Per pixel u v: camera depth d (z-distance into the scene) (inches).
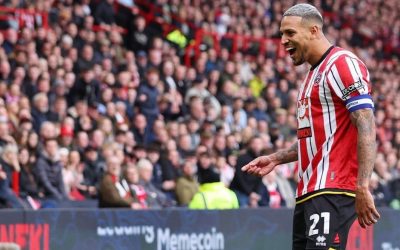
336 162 402.6
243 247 786.8
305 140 412.2
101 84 1162.0
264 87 1449.3
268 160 447.5
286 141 1173.7
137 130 1105.4
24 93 1064.8
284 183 992.2
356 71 397.1
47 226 678.5
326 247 397.7
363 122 390.3
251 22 1720.0
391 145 1430.9
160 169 986.7
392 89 1792.6
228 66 1379.2
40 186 855.1
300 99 416.8
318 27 412.5
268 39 1641.2
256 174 448.8
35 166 854.5
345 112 402.3
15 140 860.0
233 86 1360.7
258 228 797.9
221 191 813.2
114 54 1323.8
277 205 962.1
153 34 1494.8
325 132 405.4
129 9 1472.7
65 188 881.5
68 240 690.2
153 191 913.5
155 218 737.6
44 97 1021.8
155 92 1181.1
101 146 983.6
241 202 911.7
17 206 783.1
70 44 1200.8
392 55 2079.2
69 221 691.4
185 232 753.6
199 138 1098.1
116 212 718.5
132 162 957.8
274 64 1595.7
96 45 1270.9
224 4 1696.6
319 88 406.6
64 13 1286.9
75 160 917.2
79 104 1032.8
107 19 1417.3
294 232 419.5
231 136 1068.5
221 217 773.9
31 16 1270.9
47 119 1024.9
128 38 1460.4
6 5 1285.7
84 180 933.8
